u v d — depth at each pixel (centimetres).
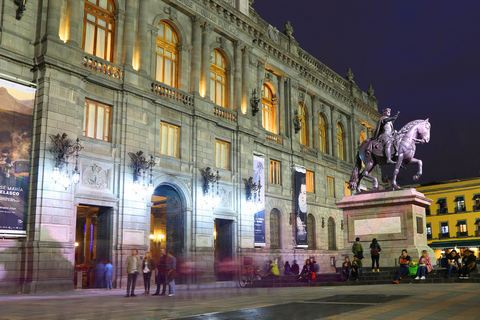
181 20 3453
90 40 2805
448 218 7319
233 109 3862
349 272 2356
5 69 2348
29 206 2319
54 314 1196
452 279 2102
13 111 2320
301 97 4962
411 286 1969
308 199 4791
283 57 4612
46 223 2306
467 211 7119
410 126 2567
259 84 4281
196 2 3525
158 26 3319
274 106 4566
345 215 2625
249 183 3784
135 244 2756
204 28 3591
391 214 2473
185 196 3228
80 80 2597
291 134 4622
